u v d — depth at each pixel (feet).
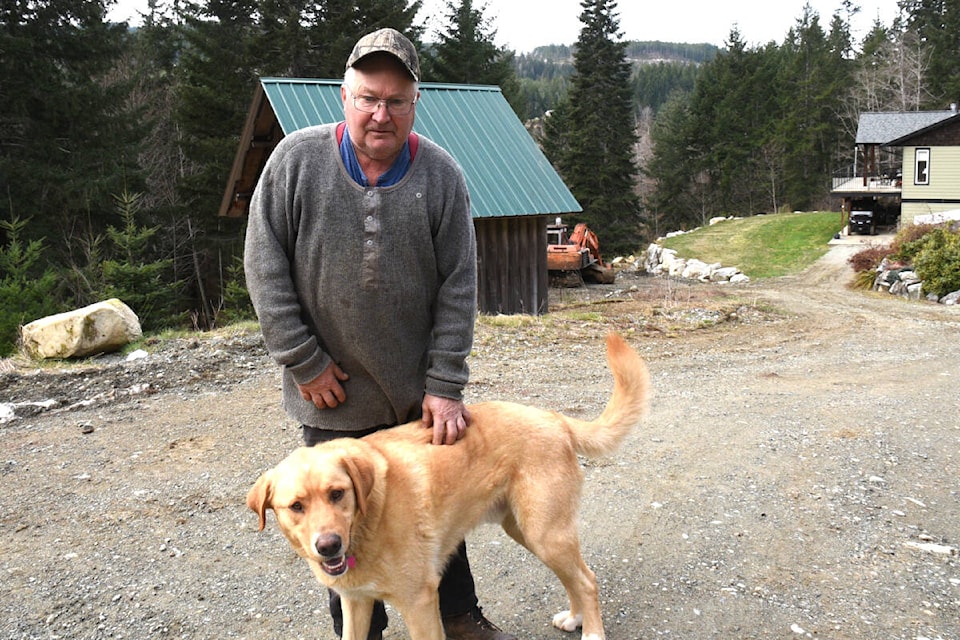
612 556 14.73
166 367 29.63
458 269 10.10
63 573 14.01
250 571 14.10
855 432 22.86
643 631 12.06
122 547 15.08
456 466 10.13
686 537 15.53
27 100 73.77
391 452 9.81
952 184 110.93
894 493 17.92
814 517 16.48
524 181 52.29
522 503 10.77
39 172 71.77
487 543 15.26
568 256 85.05
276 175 9.49
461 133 53.62
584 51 149.79
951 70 185.06
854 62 213.05
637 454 20.77
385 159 9.41
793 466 19.79
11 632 12.05
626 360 11.85
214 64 91.30
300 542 8.94
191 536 15.56
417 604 9.74
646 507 17.10
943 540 15.37
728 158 201.16
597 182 150.20
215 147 85.92
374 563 9.38
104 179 74.02
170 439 21.74
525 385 28.53
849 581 13.62
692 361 34.76
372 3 95.76
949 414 25.08
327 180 9.37
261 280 9.64
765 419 24.34
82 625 12.28
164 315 58.34
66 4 76.54
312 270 9.66
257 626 12.26
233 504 17.17
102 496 17.69
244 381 28.27
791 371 32.73
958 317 53.36
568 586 11.49
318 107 46.68
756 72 213.87
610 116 151.23
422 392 10.65
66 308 49.52
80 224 75.92
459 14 132.67
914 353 37.83
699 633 12.00
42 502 17.37
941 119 112.57
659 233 213.25
